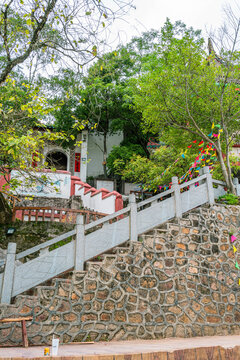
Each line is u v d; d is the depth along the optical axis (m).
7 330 6.12
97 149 25.28
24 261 9.12
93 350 5.27
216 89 11.44
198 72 11.51
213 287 8.15
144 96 12.91
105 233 7.83
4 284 6.63
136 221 8.18
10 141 7.50
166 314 7.38
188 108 11.51
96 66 9.81
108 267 7.33
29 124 9.69
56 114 19.59
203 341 6.55
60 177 14.93
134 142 24.77
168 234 8.20
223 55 11.52
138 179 18.42
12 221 9.63
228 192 10.11
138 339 6.90
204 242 8.55
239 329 7.99
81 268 7.24
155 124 12.35
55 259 7.20
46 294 6.61
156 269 7.73
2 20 8.80
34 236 9.60
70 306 6.71
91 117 22.12
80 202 14.07
